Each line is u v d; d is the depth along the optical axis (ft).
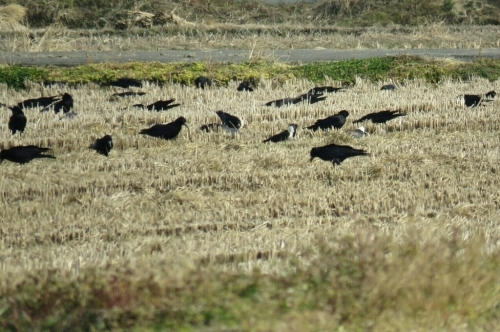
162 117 200.34
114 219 128.67
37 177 150.71
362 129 187.42
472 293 92.38
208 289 91.86
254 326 85.71
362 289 92.27
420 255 97.45
